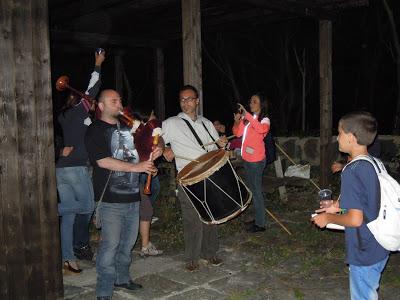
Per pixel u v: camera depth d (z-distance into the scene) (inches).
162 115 420.5
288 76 636.1
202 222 177.6
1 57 127.9
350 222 100.0
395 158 308.3
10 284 133.7
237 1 240.5
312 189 309.4
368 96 636.1
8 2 128.0
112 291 148.0
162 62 419.2
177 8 303.0
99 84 190.2
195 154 172.9
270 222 249.9
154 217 252.5
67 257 177.8
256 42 656.4
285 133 374.3
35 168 135.9
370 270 103.5
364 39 597.9
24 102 132.5
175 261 192.4
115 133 142.9
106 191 142.5
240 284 167.9
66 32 342.0
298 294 158.4
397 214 99.7
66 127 174.7
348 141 107.3
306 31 606.5
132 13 297.7
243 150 227.6
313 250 203.6
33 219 136.5
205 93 712.4
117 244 146.1
